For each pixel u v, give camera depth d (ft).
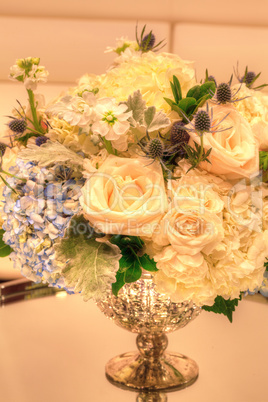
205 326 3.77
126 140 2.32
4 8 5.59
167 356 3.31
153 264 2.40
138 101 2.32
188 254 2.24
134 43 3.39
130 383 3.02
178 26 5.57
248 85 3.08
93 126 2.21
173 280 2.35
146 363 3.17
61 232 2.41
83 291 2.25
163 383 3.01
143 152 2.34
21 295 4.31
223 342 3.54
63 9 5.60
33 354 3.38
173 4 5.53
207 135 2.26
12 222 2.61
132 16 5.60
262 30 5.52
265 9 5.46
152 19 5.60
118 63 3.11
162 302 2.70
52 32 5.62
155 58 2.77
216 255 2.31
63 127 2.57
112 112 2.23
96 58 5.65
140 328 2.88
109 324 3.81
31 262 2.64
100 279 2.25
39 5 5.58
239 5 5.47
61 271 2.32
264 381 3.08
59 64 5.67
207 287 2.33
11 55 5.67
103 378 3.12
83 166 2.33
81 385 3.04
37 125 2.89
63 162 2.43
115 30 5.61
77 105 2.24
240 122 2.39
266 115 2.62
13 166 2.66
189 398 2.90
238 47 5.51
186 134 2.35
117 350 3.44
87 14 5.62
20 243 2.62
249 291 2.78
